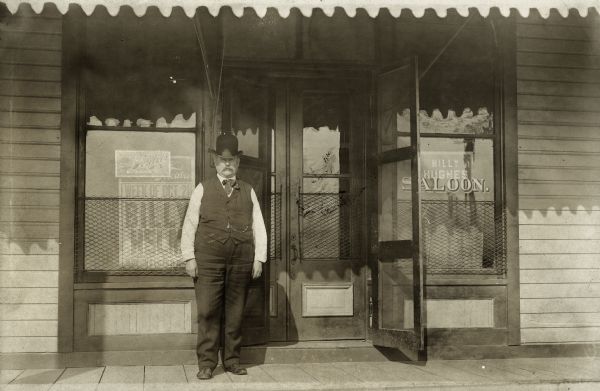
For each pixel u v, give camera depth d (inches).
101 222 214.8
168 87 218.7
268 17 223.3
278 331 225.0
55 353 207.5
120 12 216.2
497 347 227.6
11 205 208.2
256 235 203.6
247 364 215.6
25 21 210.5
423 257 222.5
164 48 218.5
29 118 209.9
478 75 235.1
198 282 197.5
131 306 212.7
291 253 227.3
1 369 204.1
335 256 230.1
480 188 234.1
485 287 228.7
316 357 219.0
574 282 233.0
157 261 216.4
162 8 164.2
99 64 216.1
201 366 195.2
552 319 231.6
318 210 229.6
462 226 232.5
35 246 208.7
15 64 209.9
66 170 209.3
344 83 231.6
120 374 198.5
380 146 223.3
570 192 234.7
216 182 200.4
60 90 211.2
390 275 217.6
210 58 216.1
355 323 229.1
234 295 200.4
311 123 231.5
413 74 206.5
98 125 215.6
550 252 232.7
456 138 234.2
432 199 232.4
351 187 231.1
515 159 231.6
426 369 210.2
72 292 208.8
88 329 210.1
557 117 235.3
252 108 225.0
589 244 234.4
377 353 221.9
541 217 233.0
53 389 180.1
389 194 219.9
